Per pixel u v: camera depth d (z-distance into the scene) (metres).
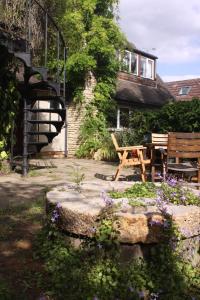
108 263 3.50
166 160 7.67
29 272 3.72
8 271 3.75
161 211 3.65
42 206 6.21
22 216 5.63
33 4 12.26
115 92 18.42
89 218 3.62
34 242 4.43
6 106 10.32
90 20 16.25
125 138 14.70
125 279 3.40
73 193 4.59
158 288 3.40
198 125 11.28
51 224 4.10
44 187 8.02
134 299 3.30
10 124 10.44
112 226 3.54
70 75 16.20
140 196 4.36
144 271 3.50
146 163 8.98
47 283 3.51
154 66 24.47
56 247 3.90
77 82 16.75
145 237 3.51
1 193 7.36
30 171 10.43
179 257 3.68
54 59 14.80
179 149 7.55
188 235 3.75
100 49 16.14
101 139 16.44
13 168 10.44
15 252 4.23
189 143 7.57
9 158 10.48
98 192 4.68
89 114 16.97
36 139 15.61
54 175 9.88
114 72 17.91
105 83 17.59
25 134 10.05
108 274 3.44
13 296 3.28
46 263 3.80
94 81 17.34
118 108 19.34
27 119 10.20
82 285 3.36
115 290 3.34
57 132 11.02
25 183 8.52
